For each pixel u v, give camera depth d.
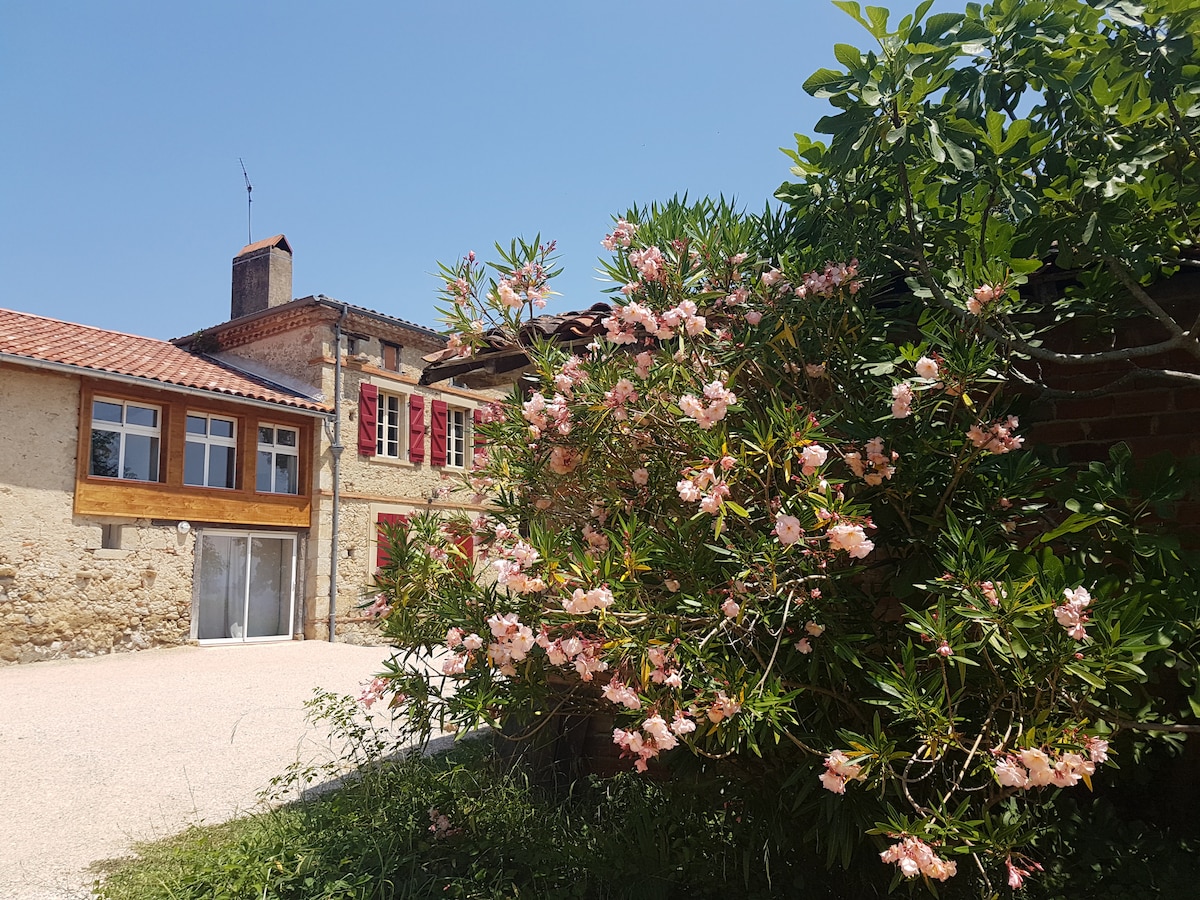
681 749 3.24
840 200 3.68
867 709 2.95
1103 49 3.05
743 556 2.69
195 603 14.48
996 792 2.67
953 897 2.82
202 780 6.09
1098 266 3.43
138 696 9.70
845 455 2.92
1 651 12.04
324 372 16.67
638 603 2.76
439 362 5.20
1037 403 3.81
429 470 18.84
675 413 3.15
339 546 16.69
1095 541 3.02
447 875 3.59
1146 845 3.12
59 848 4.59
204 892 3.62
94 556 13.14
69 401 13.01
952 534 2.58
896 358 3.20
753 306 3.52
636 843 3.47
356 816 4.23
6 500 12.20
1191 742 3.40
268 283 18.62
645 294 3.61
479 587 3.38
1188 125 3.12
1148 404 3.63
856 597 2.96
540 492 3.88
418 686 3.47
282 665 12.54
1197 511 3.46
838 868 3.12
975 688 2.67
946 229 3.40
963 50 2.94
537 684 3.25
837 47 2.87
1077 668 2.31
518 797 4.26
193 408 14.58
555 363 3.79
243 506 15.21
